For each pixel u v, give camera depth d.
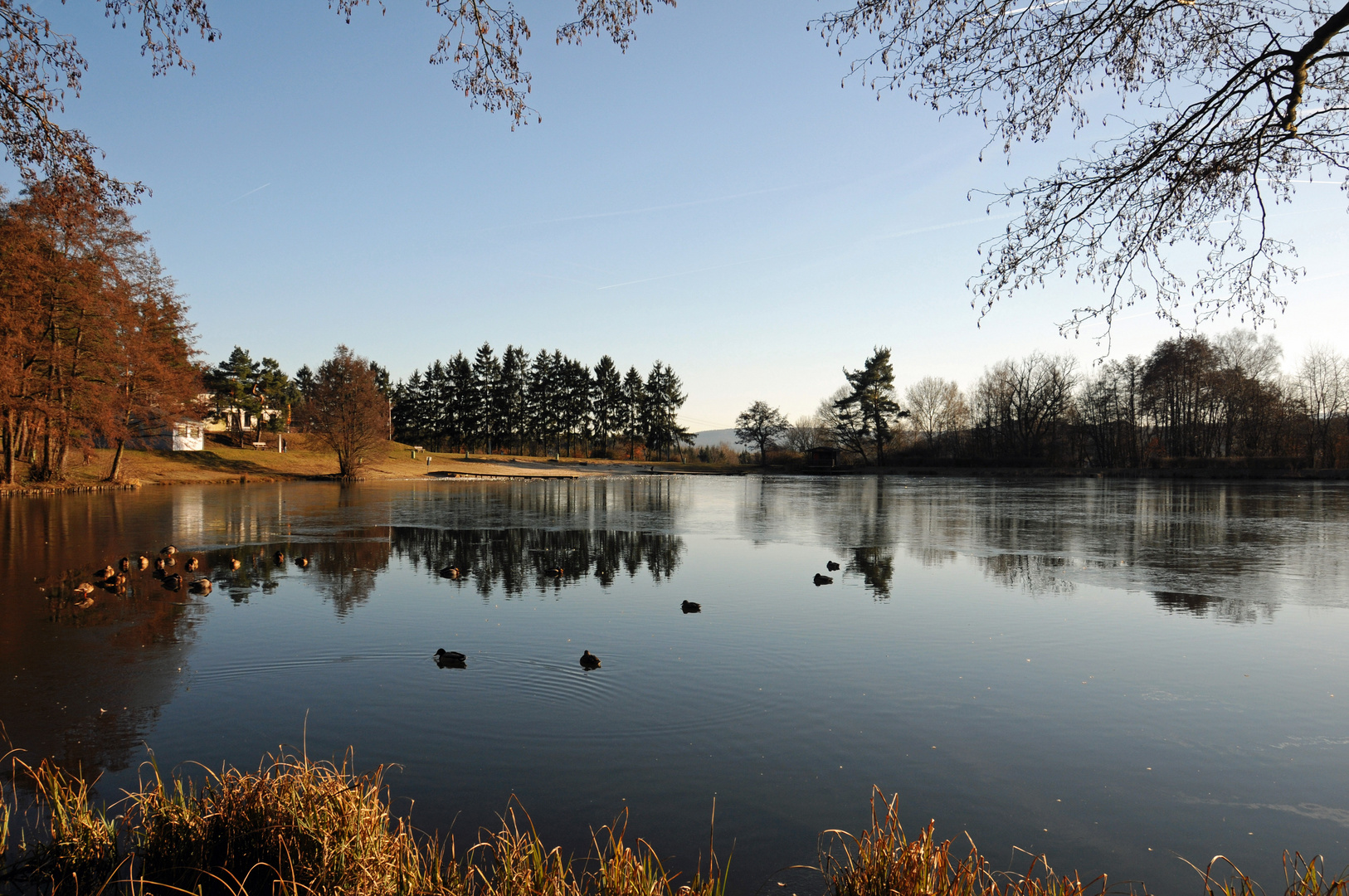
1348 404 77.56
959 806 6.24
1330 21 5.87
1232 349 77.81
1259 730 7.86
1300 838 5.81
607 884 4.52
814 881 5.05
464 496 45.16
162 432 61.59
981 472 86.62
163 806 5.21
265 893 4.63
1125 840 5.75
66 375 40.88
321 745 7.24
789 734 7.62
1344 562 18.89
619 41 7.35
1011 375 91.38
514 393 119.56
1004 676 9.52
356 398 62.97
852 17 6.85
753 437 120.19
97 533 24.06
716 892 4.80
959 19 6.65
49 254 37.00
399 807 6.04
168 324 47.56
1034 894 4.77
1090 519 30.58
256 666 9.75
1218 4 6.58
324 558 19.34
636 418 127.56
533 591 14.98
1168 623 12.41
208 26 7.18
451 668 9.69
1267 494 47.56
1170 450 84.50
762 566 18.45
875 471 93.06
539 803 6.14
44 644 10.83
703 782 6.54
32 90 7.71
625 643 10.94
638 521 30.00
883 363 97.19
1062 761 7.11
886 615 12.91
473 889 4.77
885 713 8.22
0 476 41.25
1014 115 7.03
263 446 82.62
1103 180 6.89
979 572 17.44
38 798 6.11
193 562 17.34
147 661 9.95
